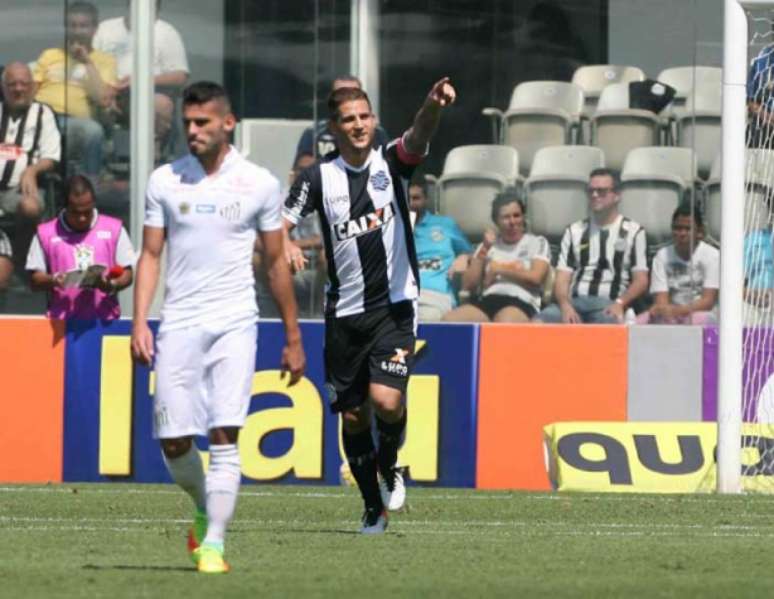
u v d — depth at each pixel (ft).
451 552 81.97
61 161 164.96
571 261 168.04
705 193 169.37
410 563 76.43
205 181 70.59
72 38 165.07
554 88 170.30
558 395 133.08
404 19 169.99
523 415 132.57
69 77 165.27
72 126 165.17
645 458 130.00
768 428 133.80
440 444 131.64
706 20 170.60
